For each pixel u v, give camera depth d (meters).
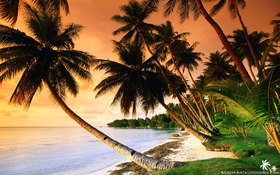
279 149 3.96
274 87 4.53
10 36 7.73
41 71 7.90
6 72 8.00
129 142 27.28
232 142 10.49
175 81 18.69
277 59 20.03
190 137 27.78
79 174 9.70
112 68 11.85
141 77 13.04
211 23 7.38
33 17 8.92
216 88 4.23
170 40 17.97
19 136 46.44
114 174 8.91
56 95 8.43
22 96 7.90
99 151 19.09
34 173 10.36
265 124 4.41
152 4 9.28
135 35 16.89
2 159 15.09
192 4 8.88
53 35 9.19
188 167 5.25
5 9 5.78
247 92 3.89
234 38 21.08
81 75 10.06
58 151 19.41
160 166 6.14
